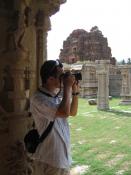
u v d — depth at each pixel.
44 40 3.31
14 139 2.61
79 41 37.94
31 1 2.91
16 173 2.56
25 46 2.76
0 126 2.53
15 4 2.57
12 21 2.56
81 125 11.34
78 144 7.94
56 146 2.27
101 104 16.86
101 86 16.80
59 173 2.29
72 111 2.54
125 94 19.64
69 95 2.23
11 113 2.59
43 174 2.30
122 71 19.81
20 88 2.69
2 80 2.55
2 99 2.56
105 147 7.50
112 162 6.09
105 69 16.64
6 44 2.56
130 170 5.49
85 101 22.92
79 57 37.56
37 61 3.24
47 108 2.24
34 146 2.31
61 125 2.34
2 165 2.55
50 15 3.31
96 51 37.78
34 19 3.07
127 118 13.23
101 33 38.94
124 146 7.57
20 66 2.67
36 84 3.20
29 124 2.82
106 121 12.32
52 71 2.31
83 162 6.07
